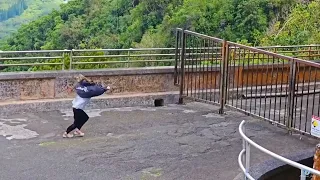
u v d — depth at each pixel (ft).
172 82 36.83
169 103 36.04
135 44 86.17
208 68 35.17
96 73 34.09
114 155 24.30
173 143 26.45
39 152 24.50
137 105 35.06
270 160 19.66
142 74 35.68
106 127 29.19
